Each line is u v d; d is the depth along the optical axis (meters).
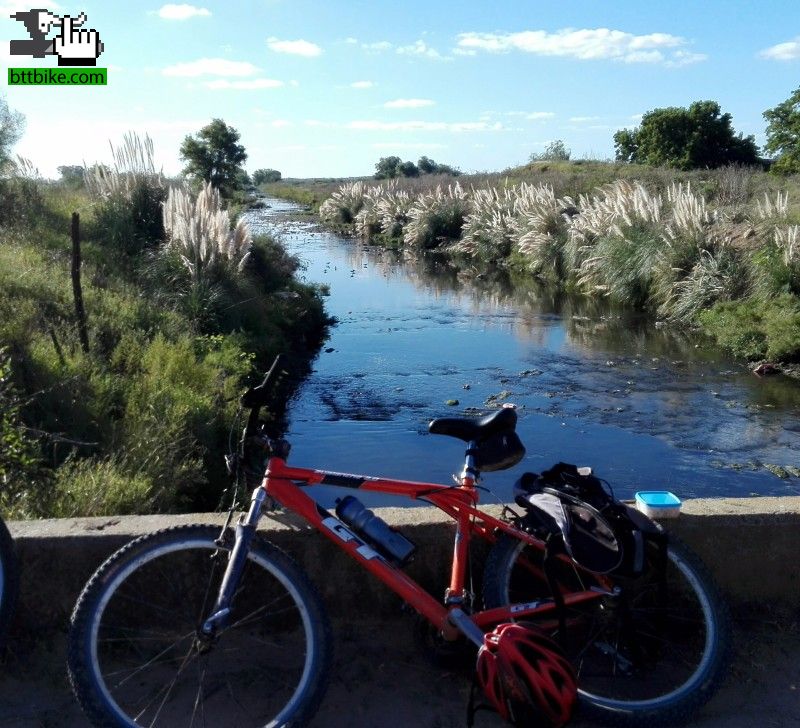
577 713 2.93
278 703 3.02
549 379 13.29
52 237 14.50
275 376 3.05
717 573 3.56
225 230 14.96
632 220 21.61
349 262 30.70
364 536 3.06
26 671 3.13
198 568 3.27
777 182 28.31
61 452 7.43
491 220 30.94
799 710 3.04
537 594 3.20
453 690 3.12
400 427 10.81
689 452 9.87
